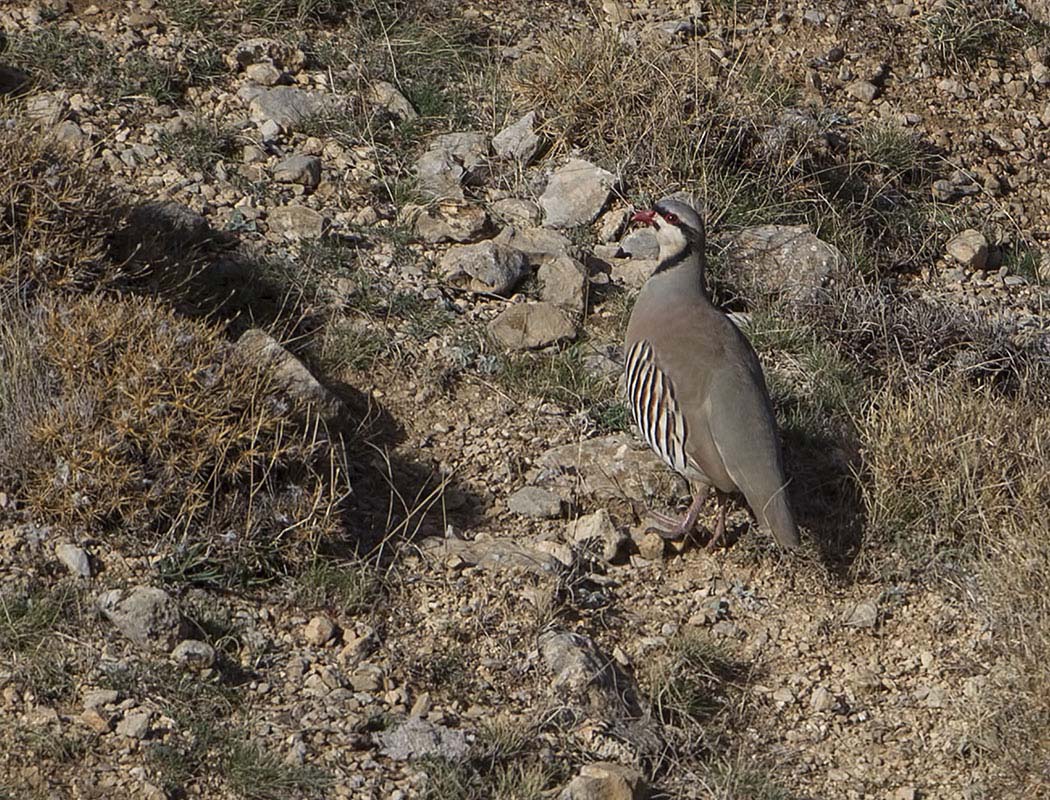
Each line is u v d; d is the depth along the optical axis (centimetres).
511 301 1323
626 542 1098
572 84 1512
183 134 1391
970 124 1659
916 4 1773
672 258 1101
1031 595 995
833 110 1617
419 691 938
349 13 1617
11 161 1119
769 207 1477
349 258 1314
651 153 1484
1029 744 930
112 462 971
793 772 934
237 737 867
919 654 1034
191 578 970
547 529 1105
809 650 1034
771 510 1018
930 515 1120
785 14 1714
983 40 1741
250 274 1253
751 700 988
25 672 877
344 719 898
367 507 1084
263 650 939
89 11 1512
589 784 860
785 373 1288
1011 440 1161
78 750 838
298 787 843
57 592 928
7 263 1093
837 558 1108
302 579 993
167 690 888
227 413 1008
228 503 1006
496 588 1020
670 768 916
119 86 1423
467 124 1520
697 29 1680
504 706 934
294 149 1428
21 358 1012
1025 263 1532
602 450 1172
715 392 1042
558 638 970
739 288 1388
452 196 1411
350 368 1212
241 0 1573
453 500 1118
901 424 1150
